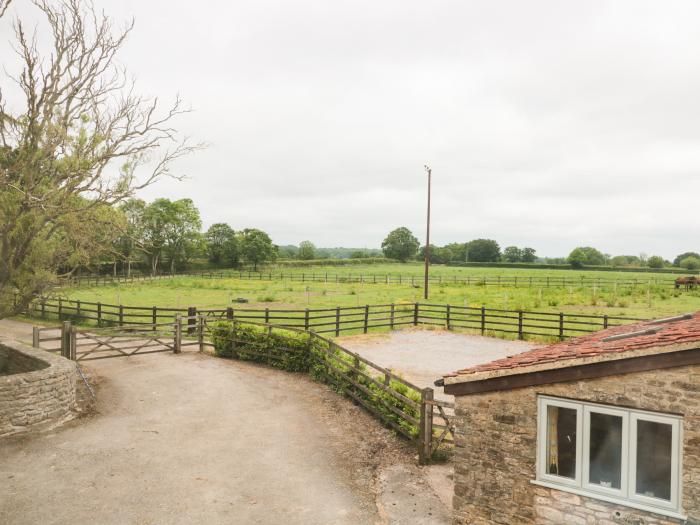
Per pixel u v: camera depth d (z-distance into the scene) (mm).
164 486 8070
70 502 7480
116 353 17781
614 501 5914
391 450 9758
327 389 13625
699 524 5398
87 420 11055
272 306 32531
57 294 15969
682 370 5547
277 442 10039
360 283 55312
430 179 35125
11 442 9703
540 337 21531
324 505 7602
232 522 7039
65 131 13547
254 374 15125
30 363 12445
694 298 35500
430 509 7523
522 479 6562
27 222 13672
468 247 177750
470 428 6949
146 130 14688
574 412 6305
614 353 5758
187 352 18078
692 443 5492
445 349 19156
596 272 99438
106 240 15727
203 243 86000
